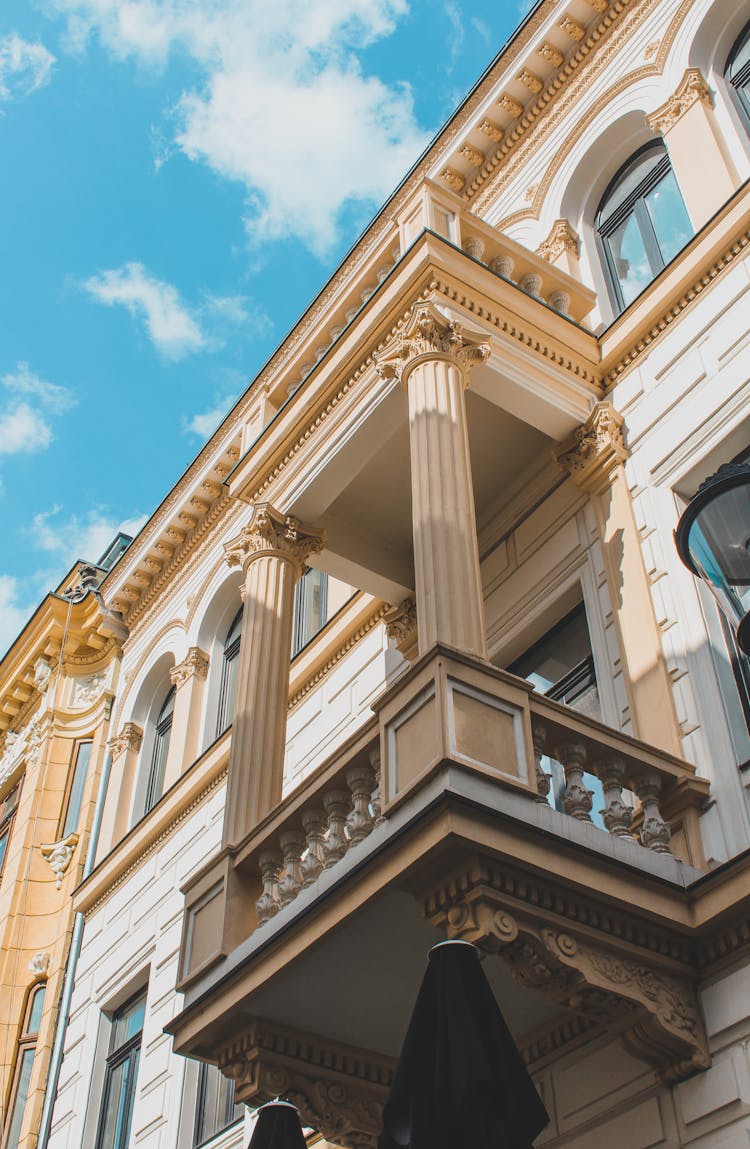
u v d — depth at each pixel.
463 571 7.92
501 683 7.22
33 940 18.48
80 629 21.86
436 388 9.06
